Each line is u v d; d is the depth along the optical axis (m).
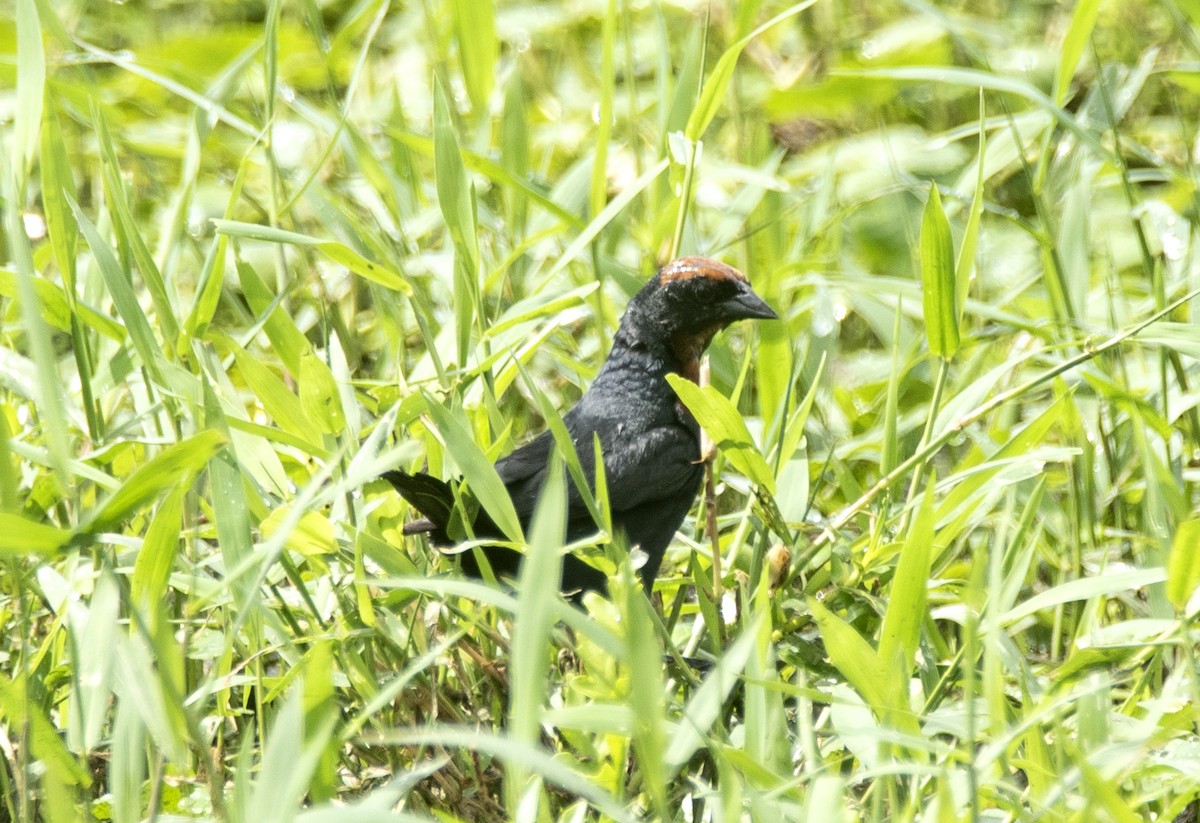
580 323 12.95
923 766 5.89
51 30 9.72
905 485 10.58
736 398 9.13
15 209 6.08
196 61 14.33
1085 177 10.48
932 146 11.28
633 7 16.03
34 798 7.61
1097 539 9.83
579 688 6.98
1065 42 9.48
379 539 7.70
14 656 8.44
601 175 10.05
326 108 14.62
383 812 5.12
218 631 8.57
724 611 8.73
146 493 5.83
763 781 6.21
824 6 16.39
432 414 7.29
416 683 7.99
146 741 7.82
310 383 8.21
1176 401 9.50
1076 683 7.40
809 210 12.38
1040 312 11.32
